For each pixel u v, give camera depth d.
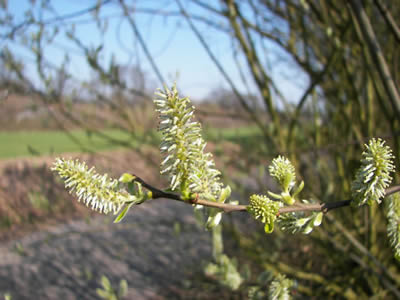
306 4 0.45
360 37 0.33
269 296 0.22
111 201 0.13
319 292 0.49
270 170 0.15
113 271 0.89
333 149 0.49
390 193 0.15
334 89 0.49
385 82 0.26
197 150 0.13
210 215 0.14
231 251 0.68
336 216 0.52
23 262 0.94
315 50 0.50
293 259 0.62
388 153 0.13
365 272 0.47
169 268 0.86
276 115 0.47
